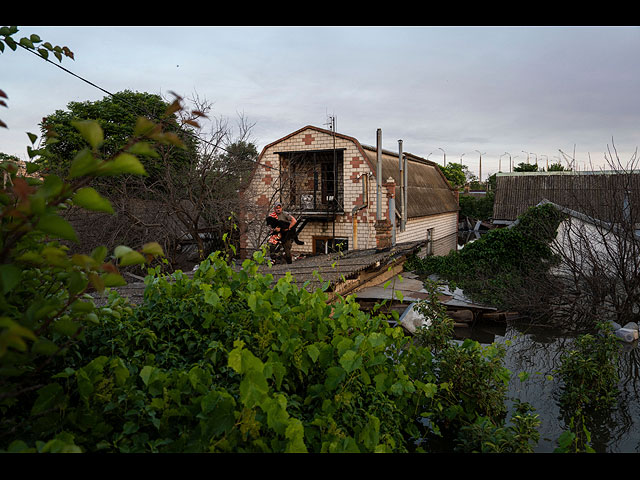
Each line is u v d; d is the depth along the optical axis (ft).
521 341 29.66
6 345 3.45
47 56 8.40
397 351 14.48
